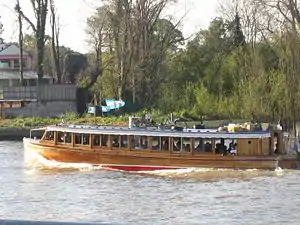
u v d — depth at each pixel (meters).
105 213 54.69
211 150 82.12
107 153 83.50
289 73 106.69
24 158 95.19
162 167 81.69
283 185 69.25
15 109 154.25
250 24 141.25
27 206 57.84
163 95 160.50
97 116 149.88
